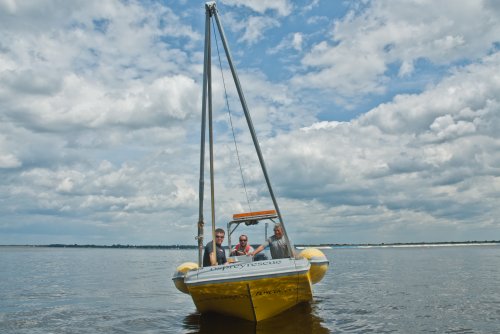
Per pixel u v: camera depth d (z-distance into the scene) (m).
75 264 45.91
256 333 9.37
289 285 9.98
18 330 10.44
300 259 10.32
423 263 37.44
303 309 11.62
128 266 41.62
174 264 46.59
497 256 54.81
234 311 10.38
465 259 45.28
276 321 10.52
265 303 10.12
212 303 10.45
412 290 16.69
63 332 10.19
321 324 10.21
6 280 24.31
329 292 16.59
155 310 13.20
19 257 73.44
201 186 11.23
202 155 10.98
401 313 11.70
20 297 16.47
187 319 11.56
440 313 11.62
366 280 21.42
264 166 10.34
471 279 20.80
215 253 11.20
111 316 12.18
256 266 9.91
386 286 18.36
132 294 17.36
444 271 26.62
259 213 13.62
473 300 13.78
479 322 10.43
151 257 77.94
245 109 10.10
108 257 76.94
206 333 9.58
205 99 10.33
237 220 13.73
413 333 9.39
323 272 13.12
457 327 9.93
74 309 13.48
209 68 10.09
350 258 54.81
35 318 11.94
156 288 19.72
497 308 12.26
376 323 10.40
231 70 10.02
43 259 62.84
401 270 28.41
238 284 9.64
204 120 10.59
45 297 16.45
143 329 10.39
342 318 10.98
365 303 13.53
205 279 9.74
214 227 11.18
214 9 9.84
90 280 24.36
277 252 12.41
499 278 21.16
